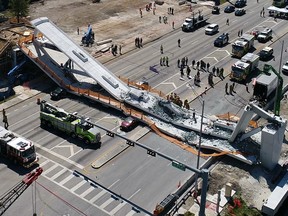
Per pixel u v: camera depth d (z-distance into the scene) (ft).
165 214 169.37
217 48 323.78
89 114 236.84
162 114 230.89
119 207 173.58
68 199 176.76
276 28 366.43
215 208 171.73
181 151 208.23
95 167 195.21
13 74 266.16
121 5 404.57
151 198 178.60
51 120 219.41
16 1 342.64
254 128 212.23
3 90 257.34
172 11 390.63
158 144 213.05
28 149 191.31
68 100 250.57
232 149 205.77
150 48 321.52
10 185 183.11
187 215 167.53
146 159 202.18
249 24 374.22
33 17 364.99
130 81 271.49
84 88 255.70
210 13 399.65
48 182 185.78
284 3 422.00
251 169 196.85
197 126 221.66
